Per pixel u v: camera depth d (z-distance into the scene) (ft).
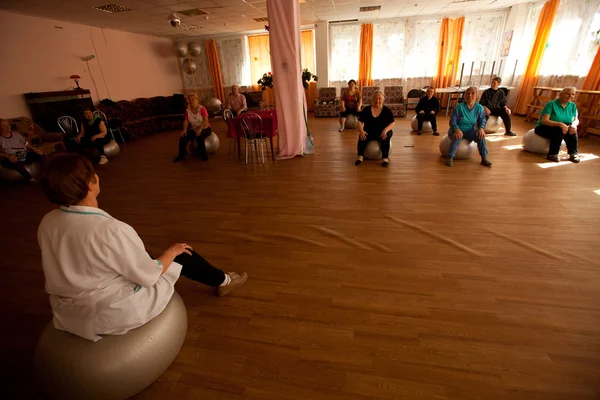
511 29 25.02
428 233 7.59
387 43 28.55
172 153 17.89
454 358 4.31
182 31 27.40
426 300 5.43
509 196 9.46
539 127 13.19
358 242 7.39
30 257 7.70
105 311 3.37
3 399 4.04
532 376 4.00
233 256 7.08
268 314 5.29
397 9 23.67
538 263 6.25
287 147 15.03
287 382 4.08
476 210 8.66
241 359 4.45
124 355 3.52
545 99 20.03
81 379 3.40
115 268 3.21
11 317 5.60
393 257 6.73
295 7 12.88
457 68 27.73
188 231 8.39
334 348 4.57
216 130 24.38
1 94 17.04
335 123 24.53
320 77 29.58
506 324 4.83
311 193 10.61
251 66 32.14
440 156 14.10
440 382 3.98
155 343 3.76
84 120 16.51
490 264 6.31
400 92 26.20
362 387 3.97
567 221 7.83
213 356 4.52
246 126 13.92
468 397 3.78
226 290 5.75
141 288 3.68
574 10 19.15
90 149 16.79
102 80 23.52
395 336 4.72
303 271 6.43
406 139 17.90
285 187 11.32
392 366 4.24
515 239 7.12
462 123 12.76
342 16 25.75
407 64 28.89
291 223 8.54
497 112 17.49
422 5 22.62
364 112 13.23
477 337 4.63
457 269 6.22
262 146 17.29
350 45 29.48
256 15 22.86
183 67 30.63
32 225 9.58
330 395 3.89
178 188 11.86
